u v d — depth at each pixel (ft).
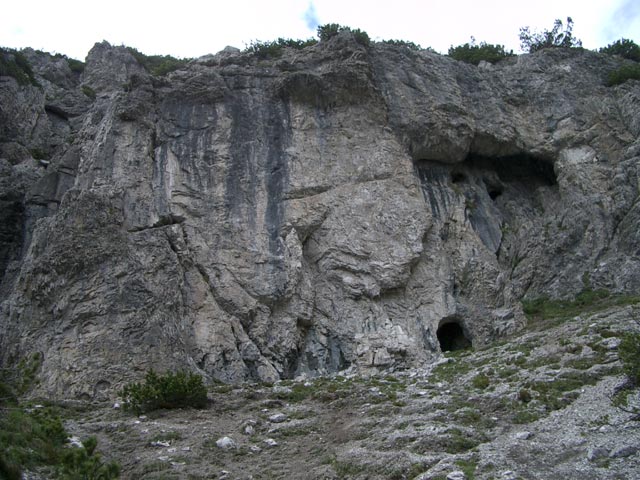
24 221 110.22
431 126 111.24
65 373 77.66
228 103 106.01
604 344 68.39
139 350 79.92
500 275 105.50
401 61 116.78
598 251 104.42
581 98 123.13
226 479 48.49
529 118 122.01
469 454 47.34
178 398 66.74
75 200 93.15
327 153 106.11
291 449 54.85
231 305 91.56
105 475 42.55
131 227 94.27
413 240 101.30
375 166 107.24
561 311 97.96
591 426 48.80
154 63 171.22
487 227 114.01
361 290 97.35
